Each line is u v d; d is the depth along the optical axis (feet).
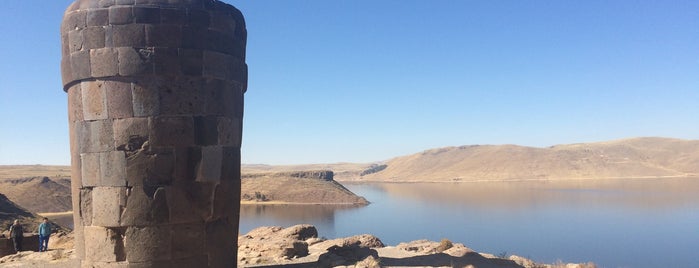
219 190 30.25
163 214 28.43
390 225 218.59
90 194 29.14
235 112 31.58
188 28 28.94
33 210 260.21
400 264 41.32
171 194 28.58
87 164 29.12
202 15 29.45
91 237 28.96
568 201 319.68
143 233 28.27
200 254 29.48
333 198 345.51
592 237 176.65
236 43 31.60
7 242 59.36
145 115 28.32
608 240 168.96
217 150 30.12
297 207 313.12
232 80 31.22
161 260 28.45
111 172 28.37
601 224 212.02
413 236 182.29
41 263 45.39
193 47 29.04
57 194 286.25
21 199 270.26
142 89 28.32
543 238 175.01
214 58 29.89
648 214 242.78
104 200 28.53
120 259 28.53
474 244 162.71
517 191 420.77
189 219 29.09
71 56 29.35
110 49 28.22
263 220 241.35
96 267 28.73
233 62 31.24
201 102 29.40
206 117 29.60
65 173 456.86
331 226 216.74
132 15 28.22
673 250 147.84
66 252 50.78
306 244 48.80
